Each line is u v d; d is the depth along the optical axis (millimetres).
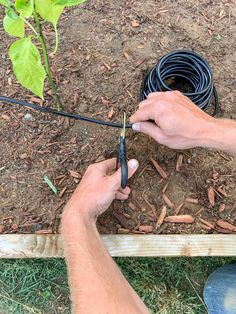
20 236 1447
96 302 971
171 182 1543
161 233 1484
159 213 1510
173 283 1531
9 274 1507
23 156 1550
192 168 1560
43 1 1112
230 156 1579
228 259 1558
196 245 1455
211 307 1481
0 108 1596
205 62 1568
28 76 1190
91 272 1037
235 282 1501
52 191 1518
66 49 1673
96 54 1673
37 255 1434
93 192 1239
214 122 1254
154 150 1560
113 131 1578
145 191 1529
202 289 1532
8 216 1492
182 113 1229
